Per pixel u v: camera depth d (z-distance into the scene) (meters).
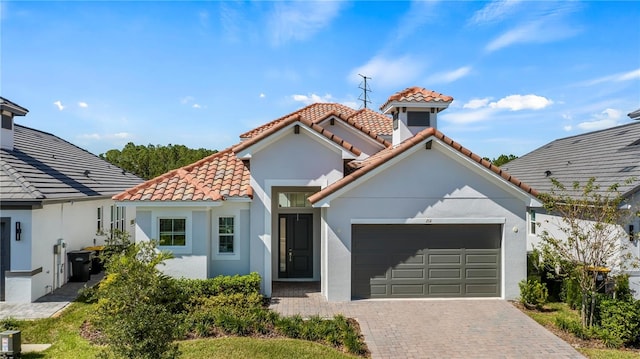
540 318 12.59
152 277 7.65
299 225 17.17
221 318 11.10
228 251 14.89
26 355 9.52
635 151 19.23
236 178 15.44
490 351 10.27
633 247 15.13
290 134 14.86
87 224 18.12
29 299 13.47
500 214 14.45
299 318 11.52
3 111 16.19
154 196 13.81
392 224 14.37
